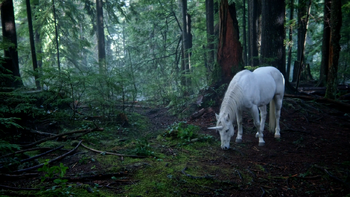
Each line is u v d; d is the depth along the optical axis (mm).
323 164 4633
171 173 4004
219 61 9195
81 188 3305
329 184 3889
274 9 9812
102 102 7398
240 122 5805
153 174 3955
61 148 4973
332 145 5797
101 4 16000
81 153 4750
